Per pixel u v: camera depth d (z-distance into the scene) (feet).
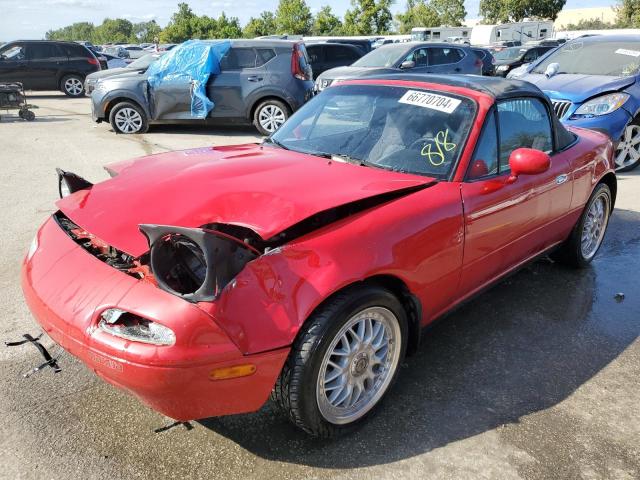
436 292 9.39
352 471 7.68
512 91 11.42
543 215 12.00
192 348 6.58
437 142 10.25
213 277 6.61
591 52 27.71
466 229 9.59
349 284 7.64
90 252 8.12
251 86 33.68
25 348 10.48
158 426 8.43
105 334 6.88
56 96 58.29
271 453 7.96
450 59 42.80
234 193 8.55
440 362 10.44
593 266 15.28
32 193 20.79
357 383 8.34
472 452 8.12
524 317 12.30
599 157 14.17
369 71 37.70
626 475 7.79
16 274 13.69
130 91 33.73
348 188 8.77
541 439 8.45
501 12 182.09
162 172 9.82
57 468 7.57
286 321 7.03
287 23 173.99
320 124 11.75
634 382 10.00
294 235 7.92
